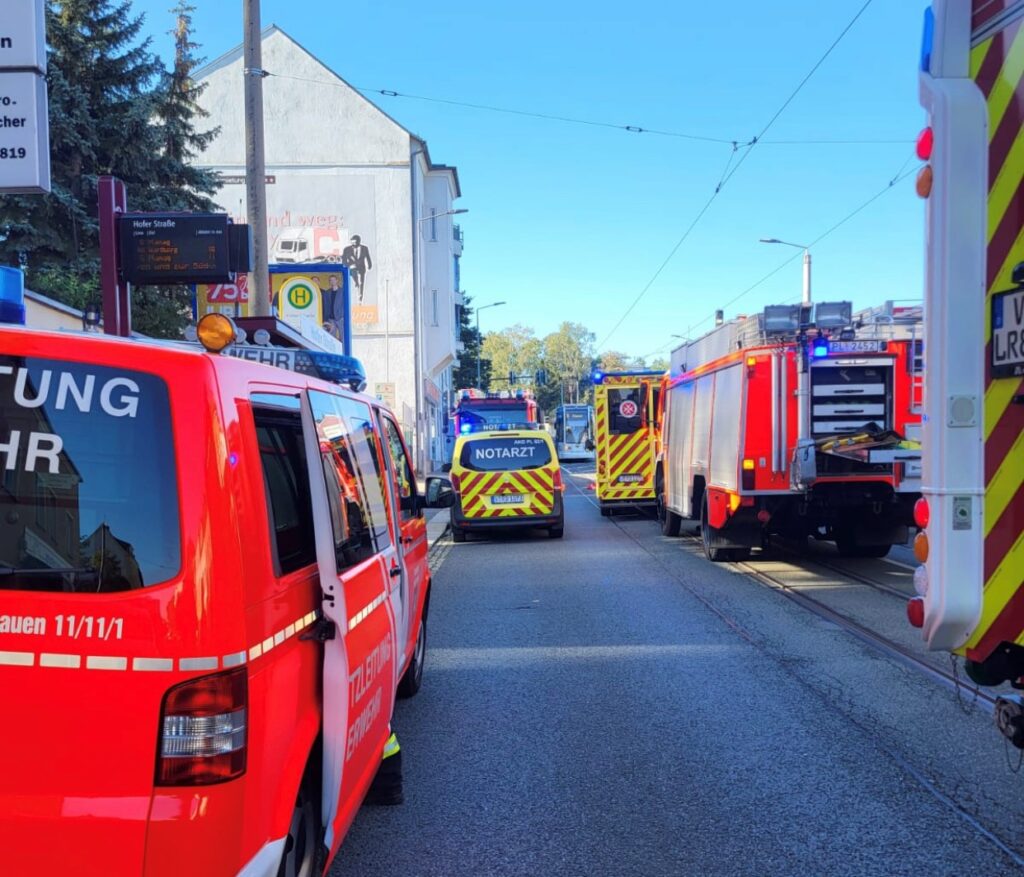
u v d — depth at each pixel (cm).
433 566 1284
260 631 240
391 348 3641
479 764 494
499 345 11844
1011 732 356
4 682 220
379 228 3647
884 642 741
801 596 945
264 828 239
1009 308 314
